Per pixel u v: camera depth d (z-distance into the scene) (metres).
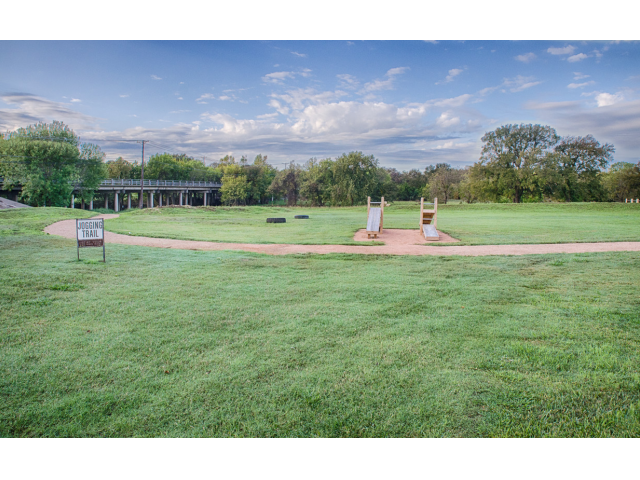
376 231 16.83
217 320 5.75
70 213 28.17
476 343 4.88
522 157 60.94
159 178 102.25
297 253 12.60
